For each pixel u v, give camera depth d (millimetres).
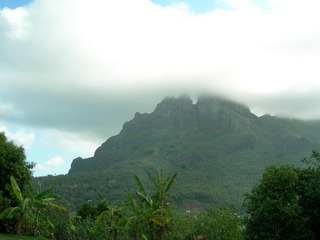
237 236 41062
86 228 51438
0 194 36094
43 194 36562
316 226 31812
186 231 42906
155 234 35000
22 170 39969
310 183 31688
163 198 33188
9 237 33094
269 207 30328
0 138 40781
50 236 52594
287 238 30188
